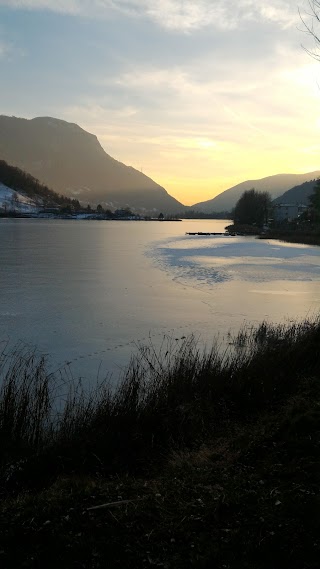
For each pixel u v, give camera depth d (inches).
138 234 3575.3
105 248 2042.3
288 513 144.3
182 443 225.9
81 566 124.5
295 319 654.5
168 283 1014.4
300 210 6294.3
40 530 139.7
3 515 152.3
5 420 256.2
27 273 1151.0
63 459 212.2
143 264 1391.5
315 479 163.2
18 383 362.3
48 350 498.9
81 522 144.4
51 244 2223.2
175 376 317.4
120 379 391.2
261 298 839.7
